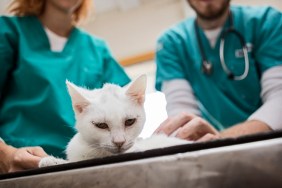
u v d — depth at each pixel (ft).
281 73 3.07
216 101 3.42
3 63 2.88
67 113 2.80
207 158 1.10
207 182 1.08
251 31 3.45
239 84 3.37
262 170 1.05
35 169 1.38
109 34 6.68
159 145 1.84
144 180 1.15
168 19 6.43
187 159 1.12
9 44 2.97
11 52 2.96
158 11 6.48
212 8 3.40
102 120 1.80
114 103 1.85
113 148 1.73
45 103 2.80
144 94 1.96
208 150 1.12
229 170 1.07
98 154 1.76
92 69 3.19
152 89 4.60
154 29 6.47
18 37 3.02
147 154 1.21
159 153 1.19
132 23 6.60
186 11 5.98
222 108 3.40
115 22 6.68
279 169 1.05
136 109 1.90
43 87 2.85
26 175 1.38
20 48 2.96
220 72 3.43
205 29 3.67
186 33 3.78
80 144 1.86
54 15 3.21
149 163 1.16
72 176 1.26
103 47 3.51
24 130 2.77
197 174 1.09
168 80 3.56
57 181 1.28
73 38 3.29
